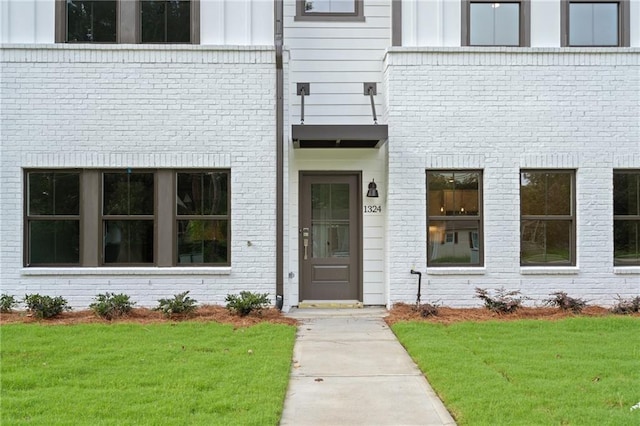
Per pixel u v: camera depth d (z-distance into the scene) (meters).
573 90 9.76
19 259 9.35
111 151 9.44
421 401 5.25
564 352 6.60
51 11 9.55
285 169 9.70
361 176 10.34
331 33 10.41
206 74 9.51
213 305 9.40
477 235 9.86
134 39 9.56
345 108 10.40
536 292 9.68
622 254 9.89
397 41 9.84
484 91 9.73
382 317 9.25
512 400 4.98
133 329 7.73
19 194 9.38
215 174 9.63
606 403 4.92
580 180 9.75
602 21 10.06
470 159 9.71
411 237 9.69
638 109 9.79
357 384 5.77
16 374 5.64
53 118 9.42
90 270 9.36
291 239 10.21
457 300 9.66
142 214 9.55
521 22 9.94
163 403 4.89
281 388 5.38
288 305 9.77
